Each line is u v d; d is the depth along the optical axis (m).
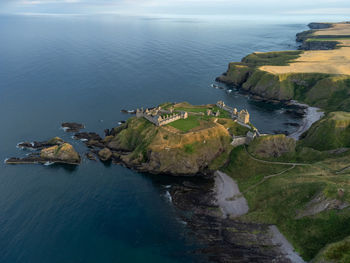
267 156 114.31
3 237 79.19
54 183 103.50
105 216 88.50
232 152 119.69
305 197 83.88
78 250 76.62
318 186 83.38
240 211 89.62
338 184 82.38
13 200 93.75
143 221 87.06
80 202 94.06
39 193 97.81
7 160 116.06
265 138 116.62
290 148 114.44
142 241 80.00
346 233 71.75
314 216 78.69
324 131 124.75
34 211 89.25
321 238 73.88
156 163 112.38
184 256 75.38
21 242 78.00
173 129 120.69
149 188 102.12
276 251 74.56
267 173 104.94
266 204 89.19
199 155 114.00
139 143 124.06
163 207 92.81
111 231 83.00
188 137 116.00
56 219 86.56
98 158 120.94
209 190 101.00
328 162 101.56
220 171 112.31
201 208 91.81
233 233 81.12
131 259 74.56
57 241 79.00
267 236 79.00
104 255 75.50
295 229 78.88
